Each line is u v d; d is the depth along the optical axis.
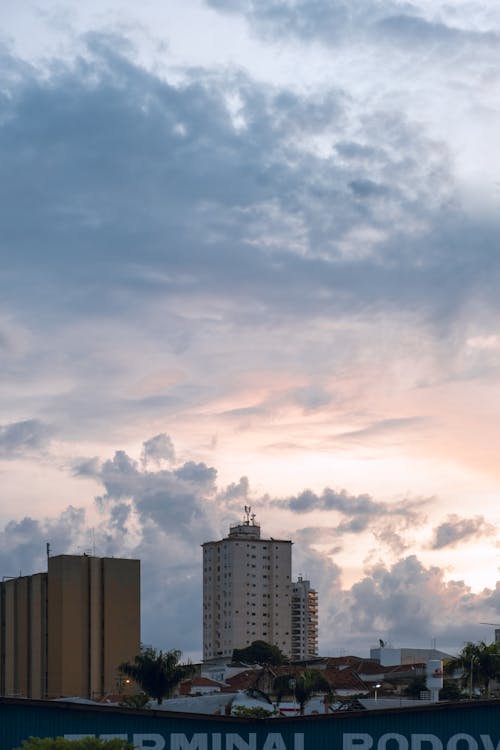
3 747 78.00
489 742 81.25
